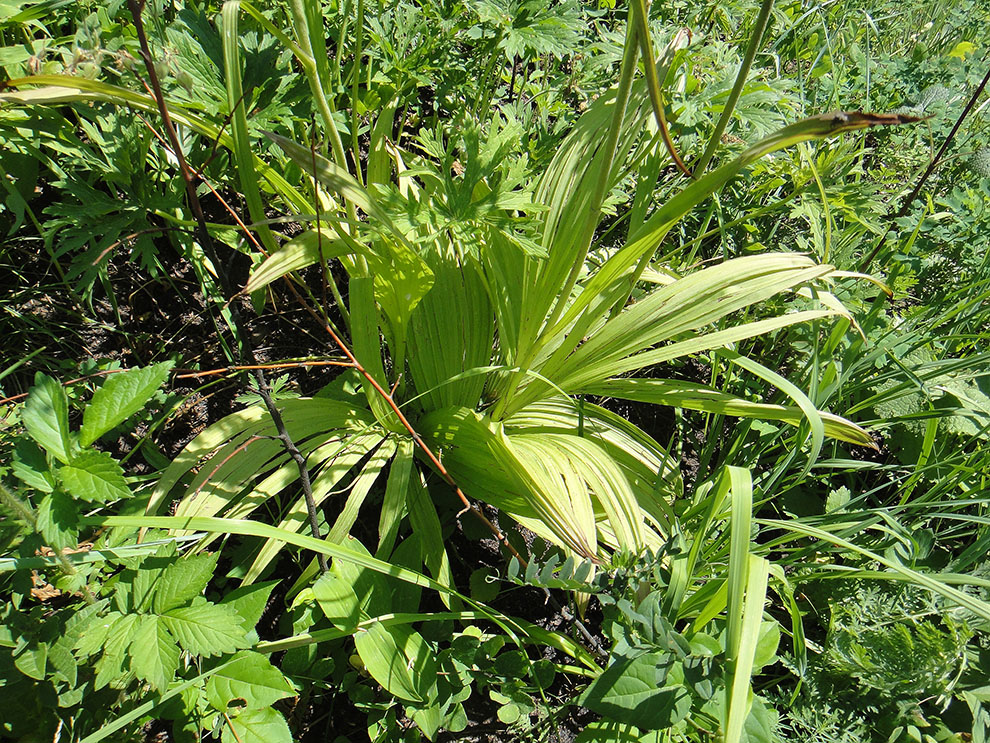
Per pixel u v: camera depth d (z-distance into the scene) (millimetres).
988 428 779
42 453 509
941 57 1351
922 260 995
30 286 789
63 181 638
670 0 1024
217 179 738
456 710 654
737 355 720
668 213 619
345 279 922
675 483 780
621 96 572
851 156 906
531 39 808
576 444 705
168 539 586
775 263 701
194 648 536
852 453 935
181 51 626
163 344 830
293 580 768
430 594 787
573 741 745
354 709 729
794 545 829
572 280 692
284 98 664
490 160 632
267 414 720
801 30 1269
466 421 722
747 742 566
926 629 692
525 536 854
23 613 556
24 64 655
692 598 638
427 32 834
